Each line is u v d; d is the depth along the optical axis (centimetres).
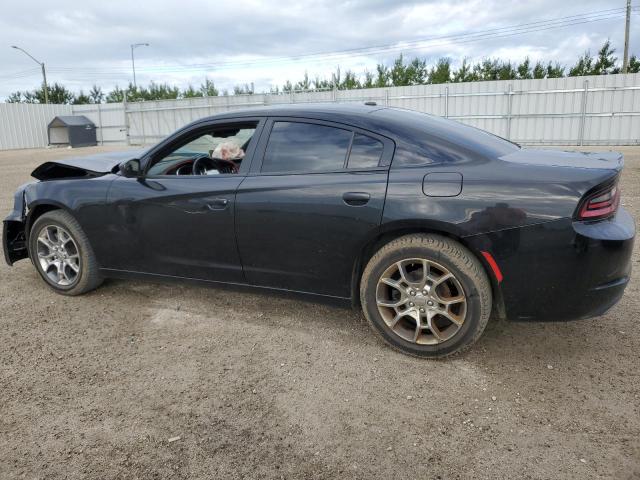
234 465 212
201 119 351
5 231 430
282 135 322
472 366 285
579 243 247
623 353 294
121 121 3225
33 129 3173
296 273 317
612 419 234
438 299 280
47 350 316
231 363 295
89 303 392
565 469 203
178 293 408
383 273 291
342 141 304
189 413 248
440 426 233
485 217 260
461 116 2191
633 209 678
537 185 255
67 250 401
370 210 283
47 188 397
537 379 270
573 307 259
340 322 347
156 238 357
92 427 238
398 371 282
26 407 255
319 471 207
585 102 1947
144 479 204
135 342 325
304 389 266
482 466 207
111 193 368
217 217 329
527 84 2030
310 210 299
